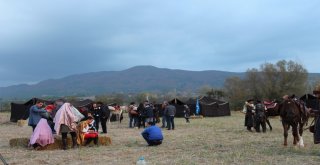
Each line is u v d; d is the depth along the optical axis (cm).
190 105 5519
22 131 2984
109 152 1608
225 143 1886
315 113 1416
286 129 1697
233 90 9744
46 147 1719
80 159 1433
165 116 3017
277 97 9250
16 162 1375
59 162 1370
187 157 1430
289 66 9238
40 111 1777
